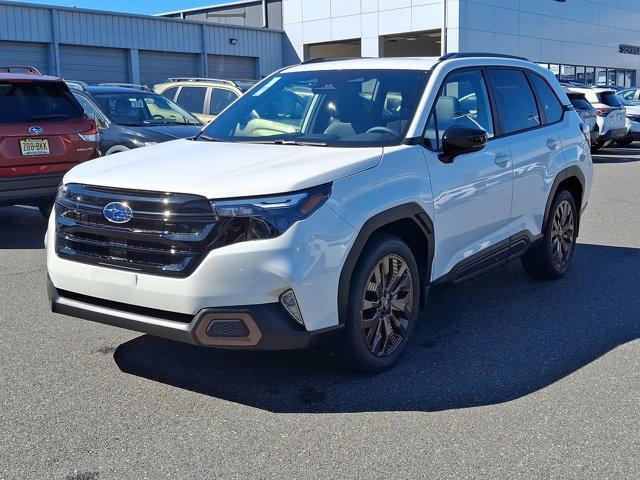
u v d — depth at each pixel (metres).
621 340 5.05
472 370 4.50
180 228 3.77
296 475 3.26
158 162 4.37
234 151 4.57
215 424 3.76
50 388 4.20
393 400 4.05
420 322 5.47
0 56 27.58
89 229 4.04
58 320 5.43
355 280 4.11
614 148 22.28
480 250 5.27
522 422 3.78
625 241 8.36
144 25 32.25
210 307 3.72
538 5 38.16
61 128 8.21
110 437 3.62
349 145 4.61
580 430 3.69
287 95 5.36
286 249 3.69
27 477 3.24
